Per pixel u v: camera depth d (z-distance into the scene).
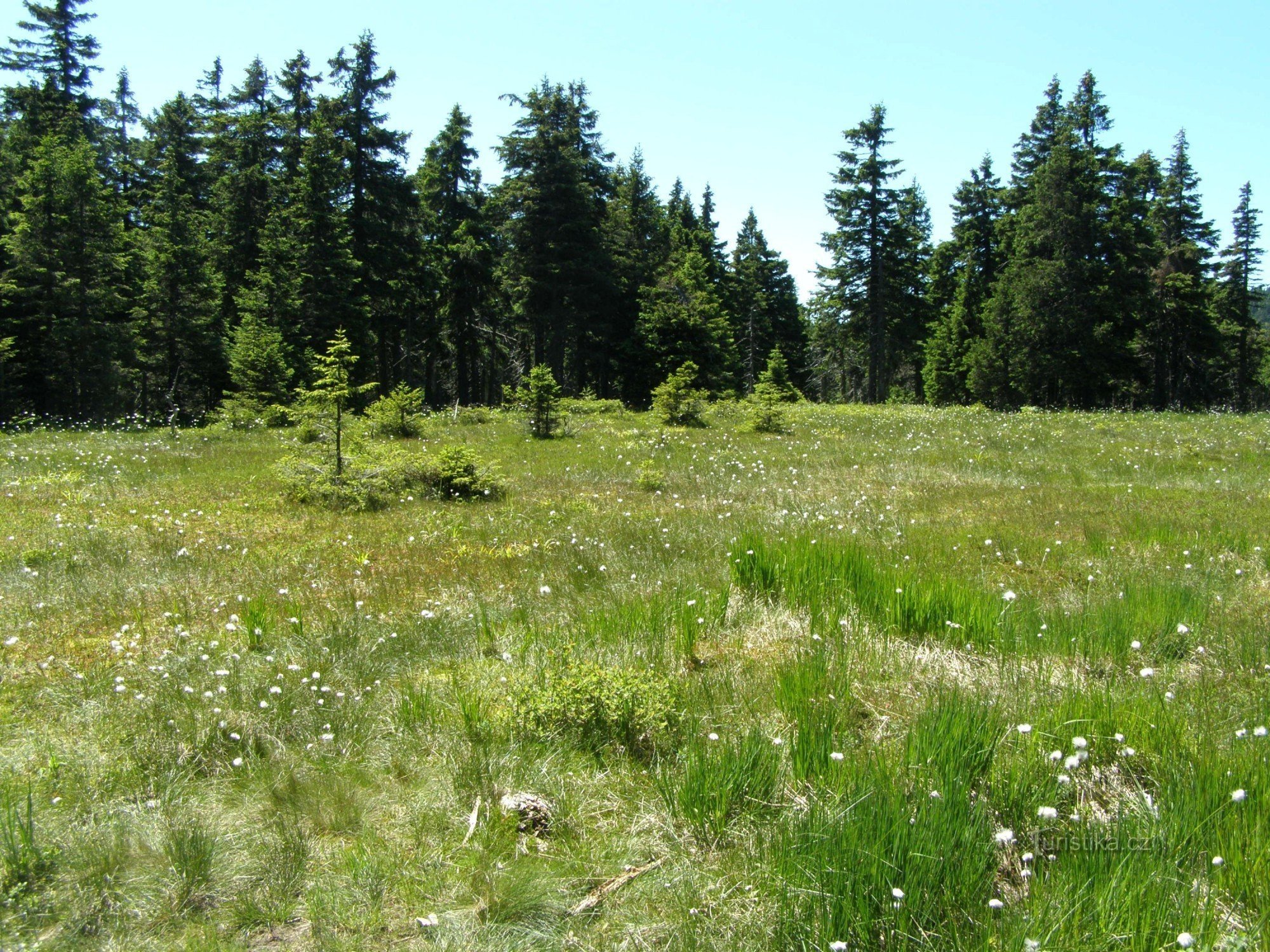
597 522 10.77
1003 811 3.91
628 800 4.31
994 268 51.06
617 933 3.37
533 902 3.54
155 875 3.66
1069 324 37.88
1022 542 9.27
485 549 9.38
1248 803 3.71
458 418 25.31
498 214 44.53
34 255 27.53
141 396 33.19
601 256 42.25
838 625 6.33
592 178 46.09
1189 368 46.19
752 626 6.68
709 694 5.23
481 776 4.34
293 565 8.53
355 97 37.75
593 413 28.64
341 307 33.00
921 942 3.12
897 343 52.16
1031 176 45.31
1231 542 9.15
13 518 10.61
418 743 4.82
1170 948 2.97
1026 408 28.83
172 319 31.27
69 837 3.86
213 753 4.69
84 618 6.81
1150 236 42.19
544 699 4.96
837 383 77.31
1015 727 4.59
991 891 3.43
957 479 14.24
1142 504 11.74
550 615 7.02
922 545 9.18
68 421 27.33
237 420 23.88
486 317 48.56
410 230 39.94
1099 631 5.96
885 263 47.12
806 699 4.90
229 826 4.05
